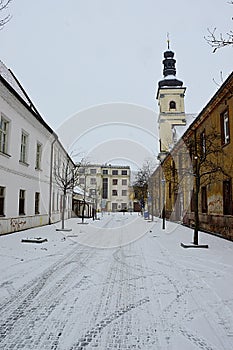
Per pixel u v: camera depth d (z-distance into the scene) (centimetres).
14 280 720
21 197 2020
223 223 1605
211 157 1789
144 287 679
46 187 2592
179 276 780
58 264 916
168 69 5022
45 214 2566
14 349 391
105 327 464
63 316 503
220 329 458
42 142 2456
